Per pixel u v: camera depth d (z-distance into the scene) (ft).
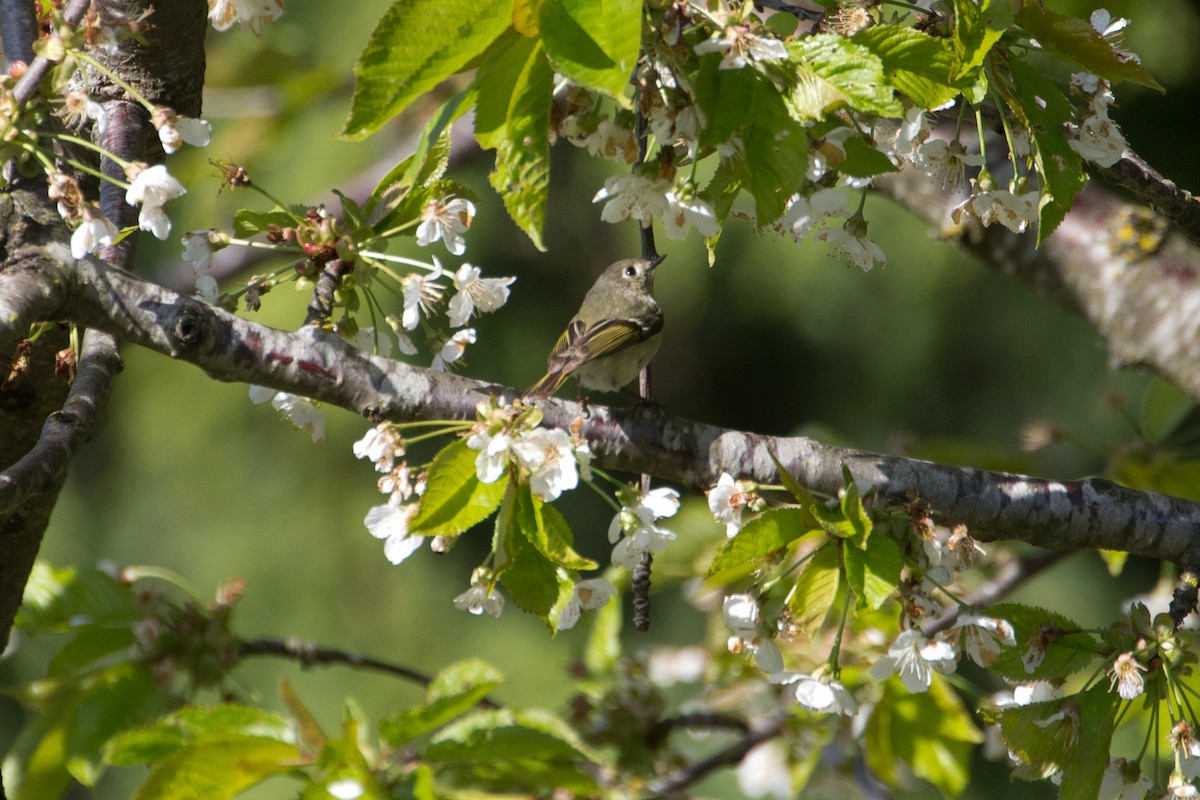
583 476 15.61
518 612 70.33
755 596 16.70
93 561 73.26
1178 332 28.78
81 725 23.34
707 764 29.14
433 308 18.11
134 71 21.91
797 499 16.29
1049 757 17.13
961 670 59.11
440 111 14.24
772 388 73.31
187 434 72.54
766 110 14.48
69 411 16.57
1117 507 19.21
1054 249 30.35
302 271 18.29
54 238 16.83
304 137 55.36
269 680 69.21
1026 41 16.15
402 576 70.85
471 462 15.31
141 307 16.81
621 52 12.48
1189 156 59.57
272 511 71.36
